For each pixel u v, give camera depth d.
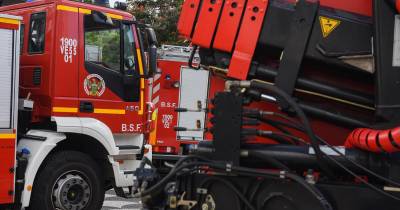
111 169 7.96
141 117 8.41
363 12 4.10
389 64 3.79
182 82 12.53
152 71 8.41
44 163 7.37
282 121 4.39
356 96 4.17
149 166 4.65
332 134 4.36
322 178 4.12
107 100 7.98
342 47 4.05
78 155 7.63
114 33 8.09
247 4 4.34
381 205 3.81
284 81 4.18
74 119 7.59
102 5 8.35
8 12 8.26
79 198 7.61
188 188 4.37
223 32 4.38
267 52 4.33
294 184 3.99
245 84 4.16
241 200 4.17
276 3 4.27
